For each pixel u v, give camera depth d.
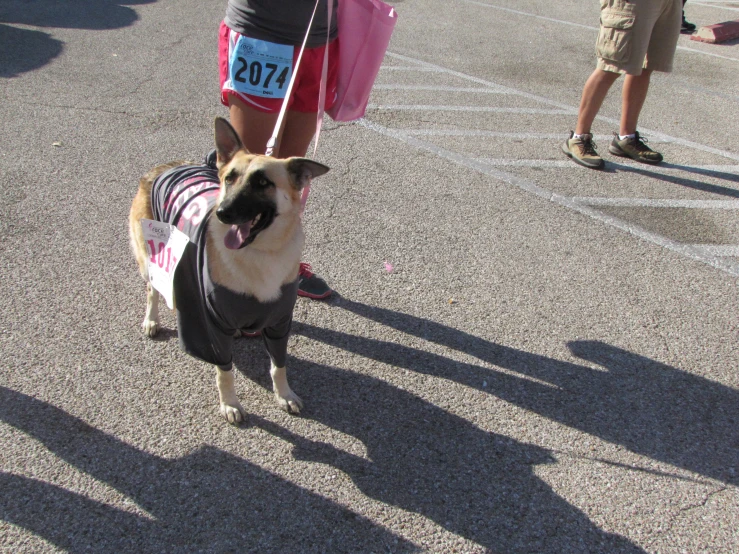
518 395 3.20
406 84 7.86
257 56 3.16
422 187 5.27
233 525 2.44
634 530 2.52
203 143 5.75
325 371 3.29
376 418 3.02
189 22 9.85
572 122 6.93
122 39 8.78
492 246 4.47
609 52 5.30
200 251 2.64
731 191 5.48
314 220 4.65
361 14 3.20
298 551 2.35
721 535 2.51
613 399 3.20
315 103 3.46
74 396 3.00
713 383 3.33
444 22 10.89
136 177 5.07
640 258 4.43
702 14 11.96
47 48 8.13
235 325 2.67
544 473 2.76
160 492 2.55
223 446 2.80
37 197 4.68
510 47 9.67
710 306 3.95
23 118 6.03
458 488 2.67
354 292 3.91
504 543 2.44
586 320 3.77
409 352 3.46
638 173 5.78
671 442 2.96
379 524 2.48
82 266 3.95
